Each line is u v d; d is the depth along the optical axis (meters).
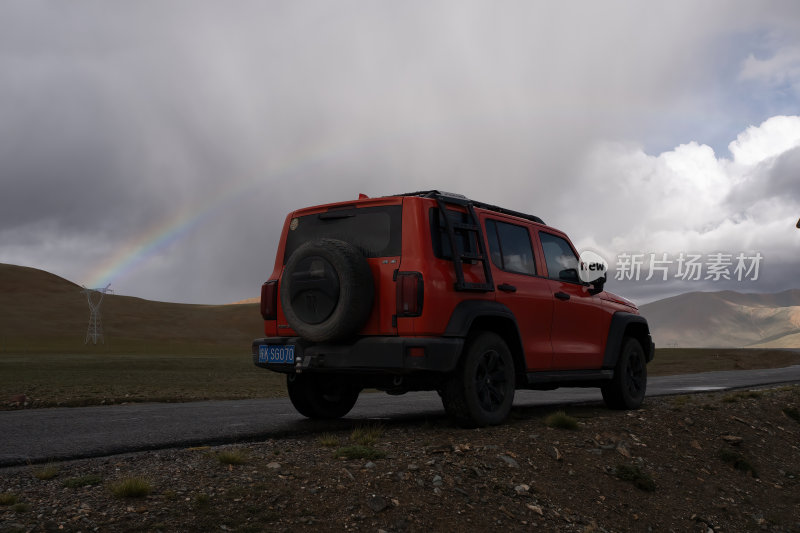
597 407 9.51
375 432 6.13
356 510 4.02
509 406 6.97
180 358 56.09
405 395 13.14
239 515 3.76
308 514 3.89
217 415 8.30
